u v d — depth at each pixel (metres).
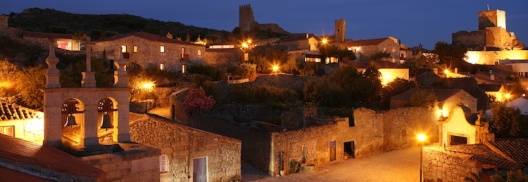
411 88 67.31
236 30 139.12
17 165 8.57
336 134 39.72
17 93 37.88
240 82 64.50
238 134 36.91
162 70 67.00
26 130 28.91
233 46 102.06
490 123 37.09
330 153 39.28
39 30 103.56
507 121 36.69
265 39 123.75
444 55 109.81
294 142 35.22
